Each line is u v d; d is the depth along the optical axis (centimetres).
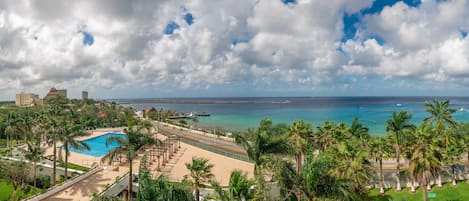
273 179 2400
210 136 8044
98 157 5641
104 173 4034
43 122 5416
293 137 3566
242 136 2658
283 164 2203
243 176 1927
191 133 8669
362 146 3381
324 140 3903
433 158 2728
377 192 3469
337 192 1992
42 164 4316
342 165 2720
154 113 13938
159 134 8331
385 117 14888
